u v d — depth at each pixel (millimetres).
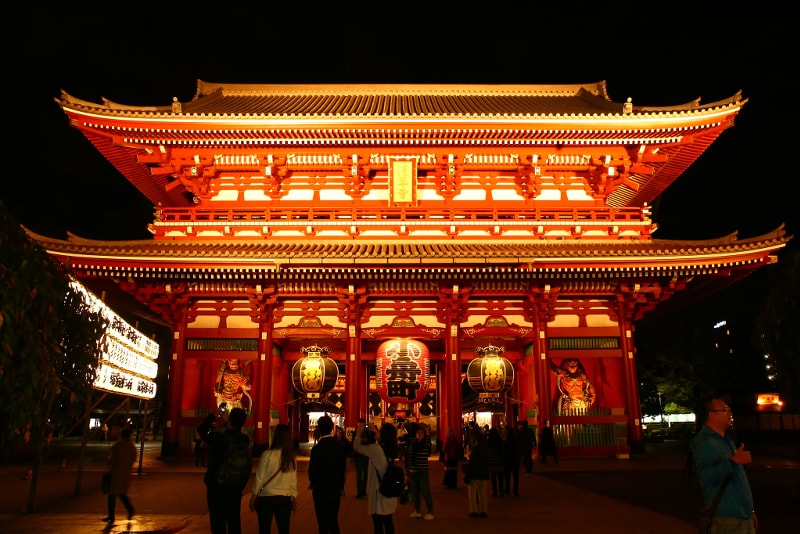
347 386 29219
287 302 30391
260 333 29516
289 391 35156
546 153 32594
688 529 13570
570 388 29516
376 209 32844
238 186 33750
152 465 26734
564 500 17844
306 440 42375
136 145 31812
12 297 8227
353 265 27906
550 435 27047
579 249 29844
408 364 28453
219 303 30344
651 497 18375
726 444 7355
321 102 42125
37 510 16188
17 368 8555
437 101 43031
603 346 30094
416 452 15281
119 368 21141
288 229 32281
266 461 10227
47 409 10133
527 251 29141
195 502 17562
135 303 33031
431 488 20906
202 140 31344
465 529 13742
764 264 28656
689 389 52906
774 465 27422
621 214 33094
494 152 32781
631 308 30125
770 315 17750
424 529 13781
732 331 51406
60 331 10352
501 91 46000
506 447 18922
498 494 18781
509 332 30578
